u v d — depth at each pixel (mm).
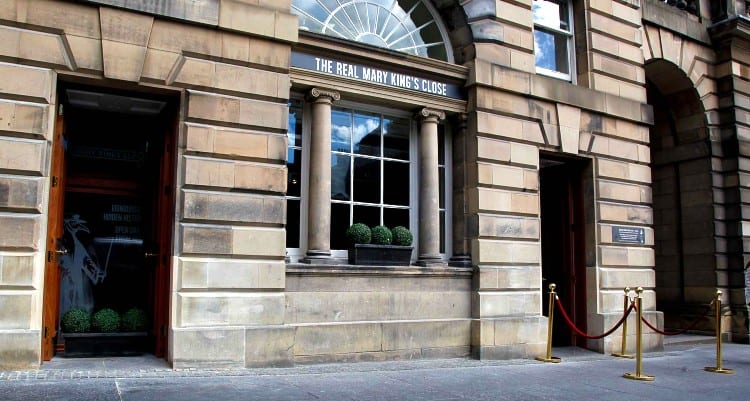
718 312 10305
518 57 11648
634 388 8219
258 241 8555
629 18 13617
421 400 6785
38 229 7434
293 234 9766
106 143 9508
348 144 10516
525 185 11391
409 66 10578
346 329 9414
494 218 10938
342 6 10672
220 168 8406
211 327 8172
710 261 15469
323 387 7262
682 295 16000
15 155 7352
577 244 12742
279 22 8906
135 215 9641
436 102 10914
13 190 7312
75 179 9289
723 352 12953
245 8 8703
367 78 10211
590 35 12953
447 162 11391
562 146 11984
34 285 7391
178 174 8273
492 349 10586
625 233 12758
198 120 8352
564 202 13008
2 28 7387
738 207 15430
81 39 7770
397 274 10008
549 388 7934
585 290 12477
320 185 9680
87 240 9312
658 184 16750
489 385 7957
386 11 11211
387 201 10781
